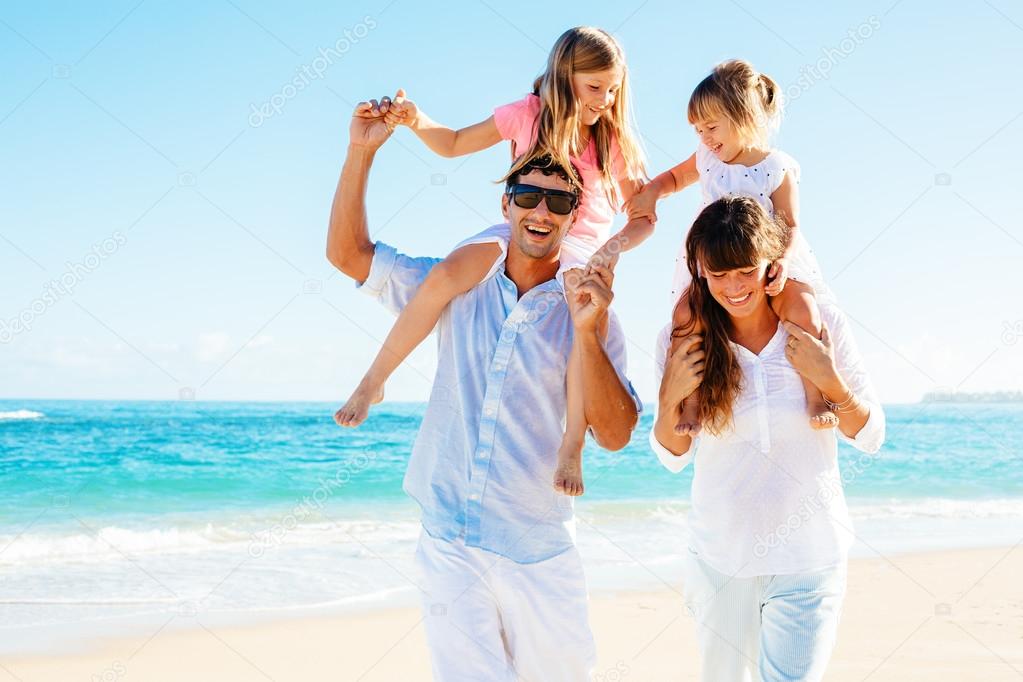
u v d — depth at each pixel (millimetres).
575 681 3092
